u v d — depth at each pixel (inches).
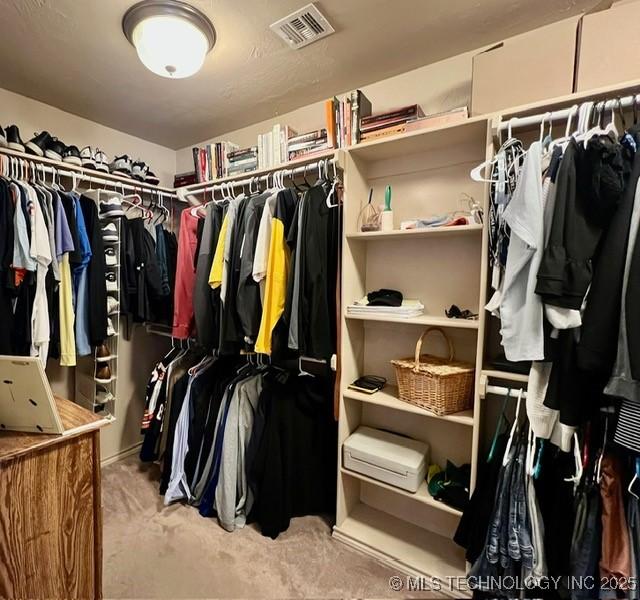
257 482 69.9
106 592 55.4
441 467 68.5
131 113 90.0
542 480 50.1
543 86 50.4
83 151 82.4
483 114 54.6
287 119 89.9
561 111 46.8
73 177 79.6
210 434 76.5
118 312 85.0
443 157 66.9
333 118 71.0
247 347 72.6
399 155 70.5
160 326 101.1
